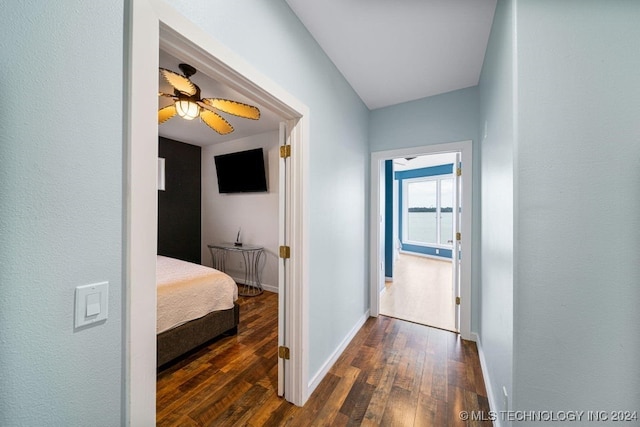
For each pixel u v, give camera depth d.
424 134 2.63
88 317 0.63
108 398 0.67
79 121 0.61
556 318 0.99
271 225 3.95
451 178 6.35
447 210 6.45
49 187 0.57
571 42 0.97
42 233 0.56
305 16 1.55
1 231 0.51
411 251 7.11
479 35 1.73
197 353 2.16
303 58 1.60
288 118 1.58
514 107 1.04
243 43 1.11
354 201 2.50
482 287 2.09
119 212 0.68
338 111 2.12
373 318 2.89
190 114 2.17
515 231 1.04
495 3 1.46
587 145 0.96
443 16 1.57
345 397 1.65
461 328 2.42
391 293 3.78
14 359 0.53
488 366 1.70
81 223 0.62
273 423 1.44
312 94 1.71
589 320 0.96
